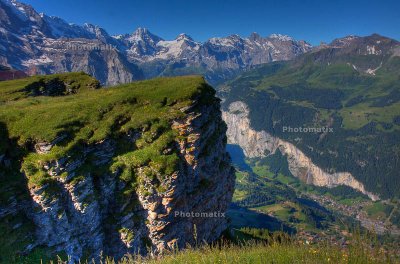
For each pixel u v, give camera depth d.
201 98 46.44
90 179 35.34
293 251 14.37
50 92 63.41
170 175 38.19
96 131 38.66
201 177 45.34
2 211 30.03
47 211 31.58
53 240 31.56
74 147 35.47
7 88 58.31
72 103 42.72
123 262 20.00
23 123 36.53
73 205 33.38
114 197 36.97
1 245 28.55
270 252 15.15
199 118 44.50
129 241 36.12
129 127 40.50
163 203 38.25
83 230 33.72
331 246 13.37
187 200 42.47
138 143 40.50
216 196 50.28
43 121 37.34
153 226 37.78
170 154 40.56
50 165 33.19
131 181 37.81
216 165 49.25
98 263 34.00
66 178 33.25
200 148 44.53
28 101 47.62
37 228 31.36
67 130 36.72
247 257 15.56
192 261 16.80
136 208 37.62
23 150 34.69
